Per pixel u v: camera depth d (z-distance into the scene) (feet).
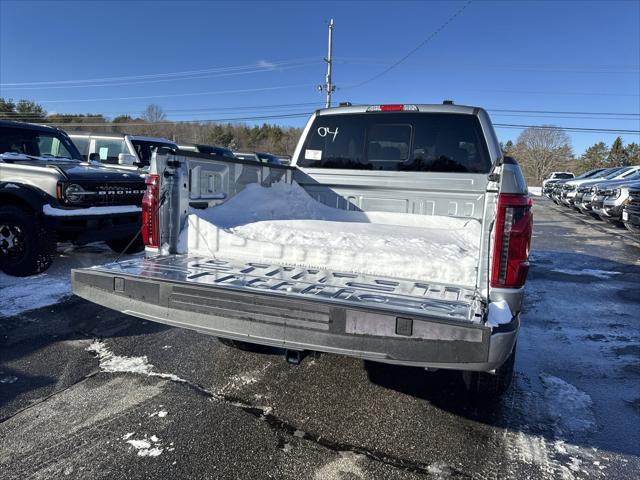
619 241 37.81
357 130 14.43
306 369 12.00
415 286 8.78
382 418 9.83
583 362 13.23
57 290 18.07
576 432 9.50
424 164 13.73
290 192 14.83
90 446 8.52
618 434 9.47
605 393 11.30
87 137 34.42
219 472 7.93
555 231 43.91
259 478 7.82
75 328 14.35
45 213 18.99
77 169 21.15
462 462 8.42
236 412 9.84
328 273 9.49
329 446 8.79
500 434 9.35
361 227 11.97
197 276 9.09
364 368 12.19
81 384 10.83
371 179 14.20
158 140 36.86
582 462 8.51
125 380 11.09
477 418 9.93
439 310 7.52
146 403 10.07
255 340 8.16
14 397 10.16
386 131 14.08
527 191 8.68
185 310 8.61
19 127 24.29
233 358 12.49
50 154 25.20
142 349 12.92
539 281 23.66
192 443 8.70
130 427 9.14
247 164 13.05
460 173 13.29
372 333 7.49
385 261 9.27
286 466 8.16
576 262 28.89
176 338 13.79
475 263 8.76
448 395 10.91
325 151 14.88
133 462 8.11
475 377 9.96
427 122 13.65
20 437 8.72
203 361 12.26
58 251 25.12
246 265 10.03
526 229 8.25
